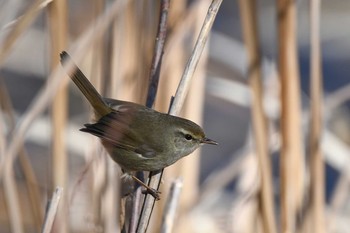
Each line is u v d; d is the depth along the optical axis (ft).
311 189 34.40
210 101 61.41
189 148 32.01
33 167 52.75
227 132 65.41
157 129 31.14
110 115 30.73
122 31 34.09
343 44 70.69
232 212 43.47
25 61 58.18
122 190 34.86
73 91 58.39
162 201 35.73
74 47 34.40
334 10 66.33
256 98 33.22
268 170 33.63
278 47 33.30
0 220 47.32
